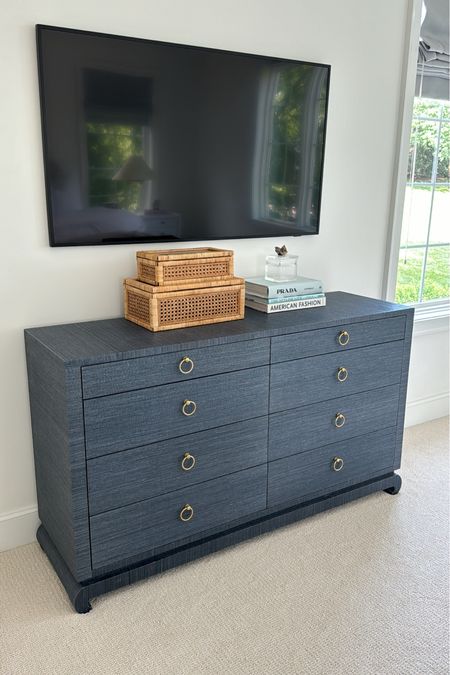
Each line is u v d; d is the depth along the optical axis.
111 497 1.75
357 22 2.45
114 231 2.04
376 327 2.23
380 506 2.37
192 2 2.04
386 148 2.68
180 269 1.93
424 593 1.87
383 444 2.40
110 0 1.89
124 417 1.72
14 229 1.89
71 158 1.91
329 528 2.21
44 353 1.75
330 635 1.69
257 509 2.09
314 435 2.17
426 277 3.21
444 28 2.81
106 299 2.11
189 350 1.79
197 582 1.91
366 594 1.86
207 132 2.14
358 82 2.52
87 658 1.61
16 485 2.08
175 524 1.90
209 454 1.92
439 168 3.07
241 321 2.05
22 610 1.78
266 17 2.22
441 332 3.12
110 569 1.81
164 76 2.01
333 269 2.68
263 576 1.94
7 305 1.93
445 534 2.18
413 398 3.13
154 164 2.06
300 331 2.02
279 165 2.34
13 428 2.03
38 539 2.06
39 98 1.84
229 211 2.27
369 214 2.72
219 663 1.59
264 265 2.46
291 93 2.30
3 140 1.81
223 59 2.11
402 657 1.62
